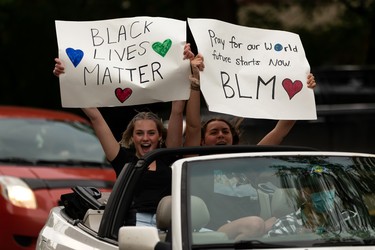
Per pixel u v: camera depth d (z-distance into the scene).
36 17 57.41
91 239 18.92
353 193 17.73
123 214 18.75
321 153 18.42
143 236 16.12
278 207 17.31
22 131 33.38
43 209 29.66
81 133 34.06
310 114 21.73
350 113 40.78
